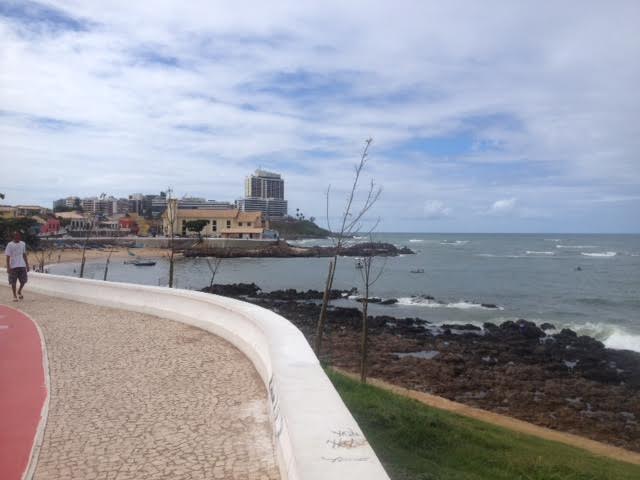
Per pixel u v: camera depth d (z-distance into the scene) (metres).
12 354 8.38
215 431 5.06
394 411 8.83
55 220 119.38
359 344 26.03
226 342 9.09
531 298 46.69
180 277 62.62
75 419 5.43
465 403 18.22
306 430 3.37
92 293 14.73
